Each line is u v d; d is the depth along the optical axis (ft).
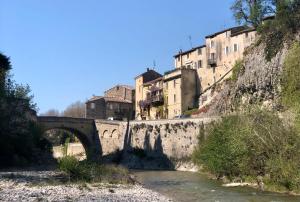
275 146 145.28
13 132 242.17
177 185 169.99
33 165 246.06
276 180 143.13
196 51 370.32
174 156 277.85
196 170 245.45
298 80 208.23
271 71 237.86
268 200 121.29
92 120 346.33
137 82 438.81
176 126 279.28
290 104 203.00
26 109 256.11
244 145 152.97
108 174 168.66
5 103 239.91
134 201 112.57
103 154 336.29
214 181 179.83
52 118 321.52
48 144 297.74
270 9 276.00
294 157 136.98
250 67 264.11
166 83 381.40
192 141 262.88
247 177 161.17
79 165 162.61
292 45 228.63
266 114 156.56
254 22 279.49
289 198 124.26
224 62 340.39
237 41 329.52
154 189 156.56
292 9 250.57
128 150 317.42
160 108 388.57
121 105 475.31
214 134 187.93
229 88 284.82
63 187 132.87
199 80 363.56
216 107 293.43
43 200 102.58
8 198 103.40
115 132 332.19
